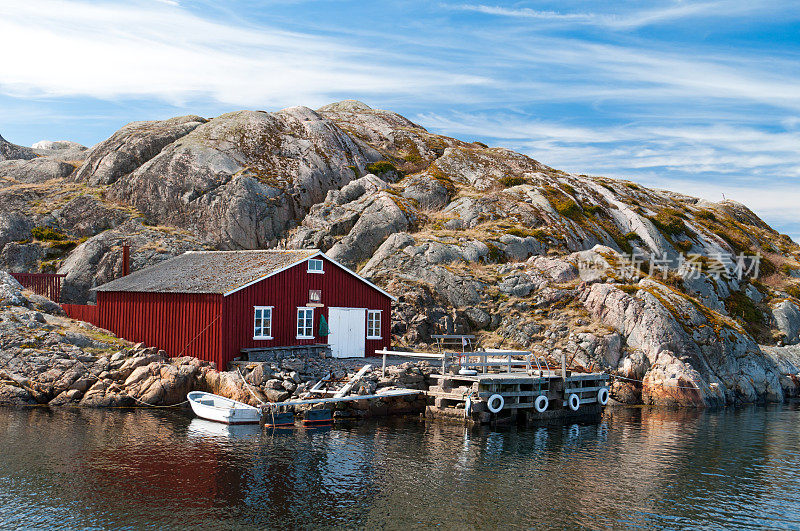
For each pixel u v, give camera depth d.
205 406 32.91
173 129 85.25
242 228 71.25
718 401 45.97
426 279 57.78
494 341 52.28
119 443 27.70
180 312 41.41
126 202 75.69
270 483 23.12
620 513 21.67
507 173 90.56
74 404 35.75
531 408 38.00
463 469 26.00
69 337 40.31
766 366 51.53
